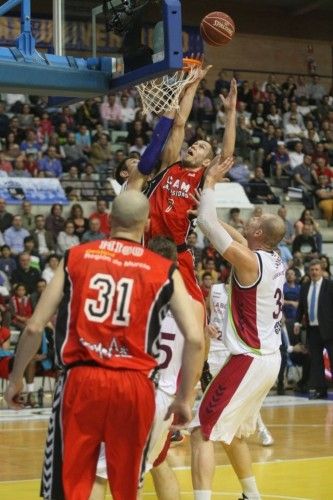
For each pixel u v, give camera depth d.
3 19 8.82
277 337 7.21
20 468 9.52
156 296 4.99
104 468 5.50
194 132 23.86
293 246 20.91
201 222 6.93
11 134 21.27
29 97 23.66
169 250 6.29
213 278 17.36
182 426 5.03
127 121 24.42
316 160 25.31
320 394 16.55
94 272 5.00
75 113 23.75
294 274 18.61
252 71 30.36
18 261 16.84
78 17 7.65
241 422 7.07
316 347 16.55
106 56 7.04
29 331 4.91
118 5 6.95
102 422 4.92
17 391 4.97
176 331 6.36
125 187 7.04
